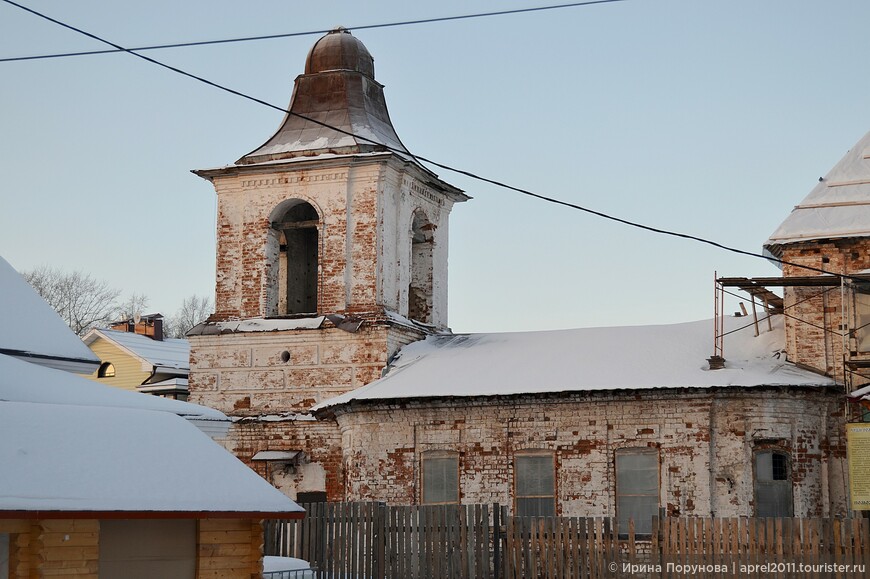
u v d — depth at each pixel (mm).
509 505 28766
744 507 26781
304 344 33656
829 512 27172
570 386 28203
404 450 29953
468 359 31547
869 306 27734
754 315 29859
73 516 14867
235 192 35312
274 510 16672
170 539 16859
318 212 34219
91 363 27016
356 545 24281
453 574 22812
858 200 28391
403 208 34844
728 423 27234
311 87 36156
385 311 33250
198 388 34594
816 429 27484
